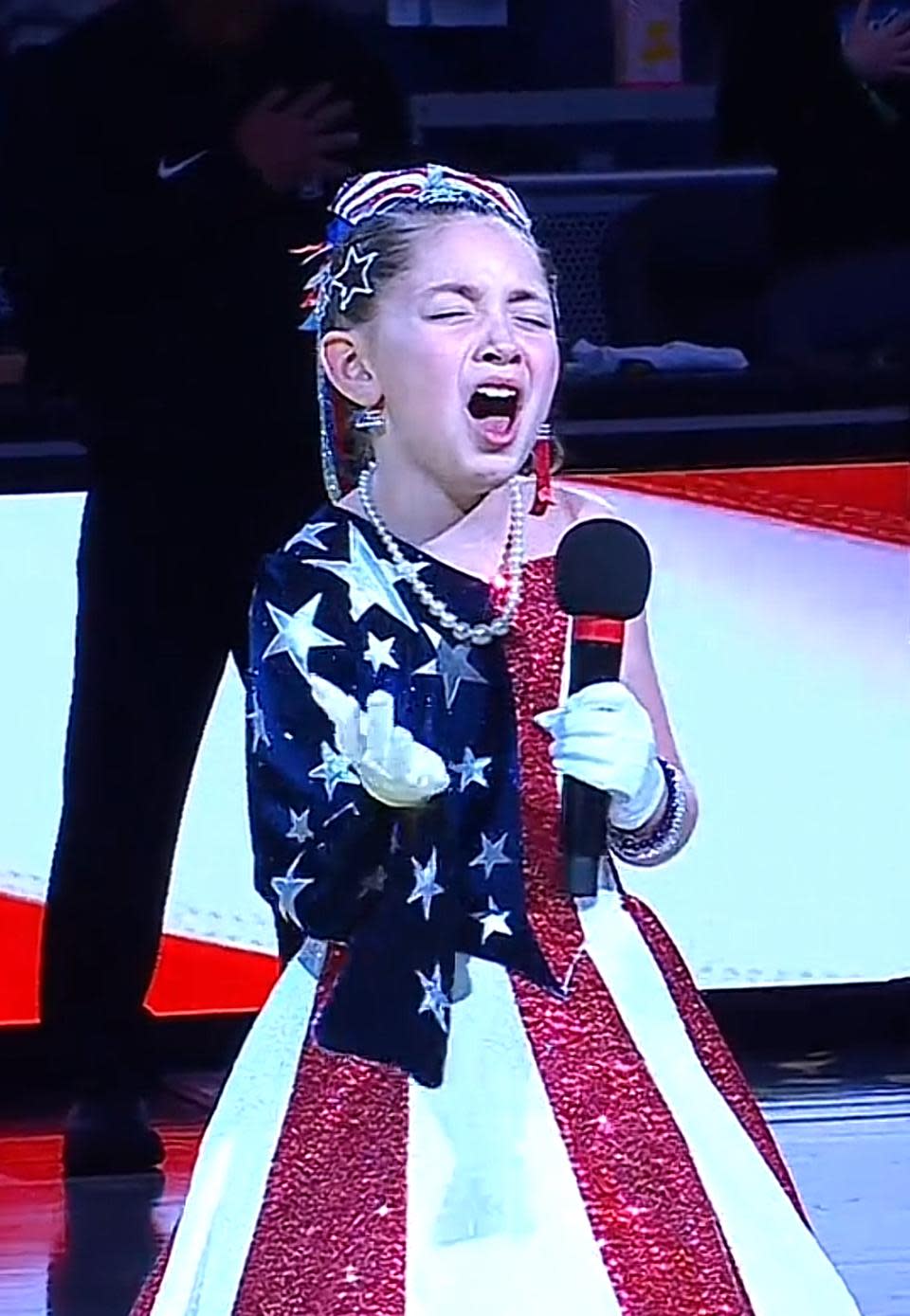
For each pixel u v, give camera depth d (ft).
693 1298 31.89
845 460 69.05
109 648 63.98
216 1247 33.14
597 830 31.99
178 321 62.69
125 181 62.39
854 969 70.44
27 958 67.10
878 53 69.31
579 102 68.54
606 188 68.95
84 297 62.75
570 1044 32.83
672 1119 32.86
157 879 65.05
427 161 66.95
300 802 32.35
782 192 69.36
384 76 64.23
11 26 63.16
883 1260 55.11
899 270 69.41
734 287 69.41
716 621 68.85
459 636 33.37
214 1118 34.06
